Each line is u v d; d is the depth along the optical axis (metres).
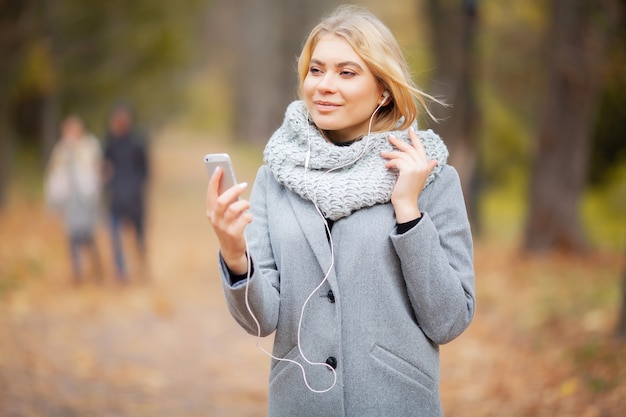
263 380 6.78
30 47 18.75
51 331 7.93
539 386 6.01
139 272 12.28
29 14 16.56
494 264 12.38
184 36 23.48
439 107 14.89
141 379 6.55
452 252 2.62
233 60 45.19
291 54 38.53
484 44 14.85
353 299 2.54
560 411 5.39
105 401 5.84
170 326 8.79
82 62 21.77
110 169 11.46
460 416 5.61
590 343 6.59
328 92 2.64
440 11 14.51
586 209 23.28
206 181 29.12
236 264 2.46
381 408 2.53
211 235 17.81
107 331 8.29
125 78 23.67
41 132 23.64
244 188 2.37
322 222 2.57
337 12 2.79
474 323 8.60
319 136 2.64
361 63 2.63
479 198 15.80
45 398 5.70
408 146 2.59
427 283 2.49
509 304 9.18
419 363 2.56
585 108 13.12
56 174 10.85
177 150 39.66
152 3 21.25
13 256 11.38
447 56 14.58
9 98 17.06
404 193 2.52
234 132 45.31
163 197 24.70
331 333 2.54
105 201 16.17
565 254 13.01
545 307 8.54
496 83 16.19
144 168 11.57
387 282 2.54
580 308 8.20
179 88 30.88
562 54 11.39
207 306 10.07
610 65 11.05
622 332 6.53
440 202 2.65
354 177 2.56
